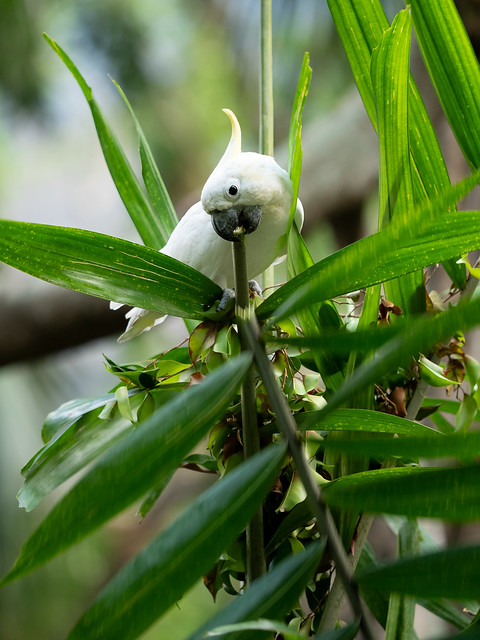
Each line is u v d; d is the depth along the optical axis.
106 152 1.39
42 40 3.90
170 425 1.08
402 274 1.19
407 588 1.06
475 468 1.08
